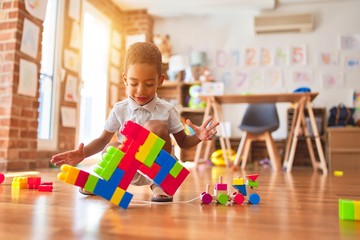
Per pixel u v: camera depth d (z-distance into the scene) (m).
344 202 0.85
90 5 4.22
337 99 4.79
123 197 0.94
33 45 2.97
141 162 0.97
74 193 1.28
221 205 1.05
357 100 4.72
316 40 4.92
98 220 0.78
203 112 4.77
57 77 3.50
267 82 4.99
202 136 1.05
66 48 3.67
